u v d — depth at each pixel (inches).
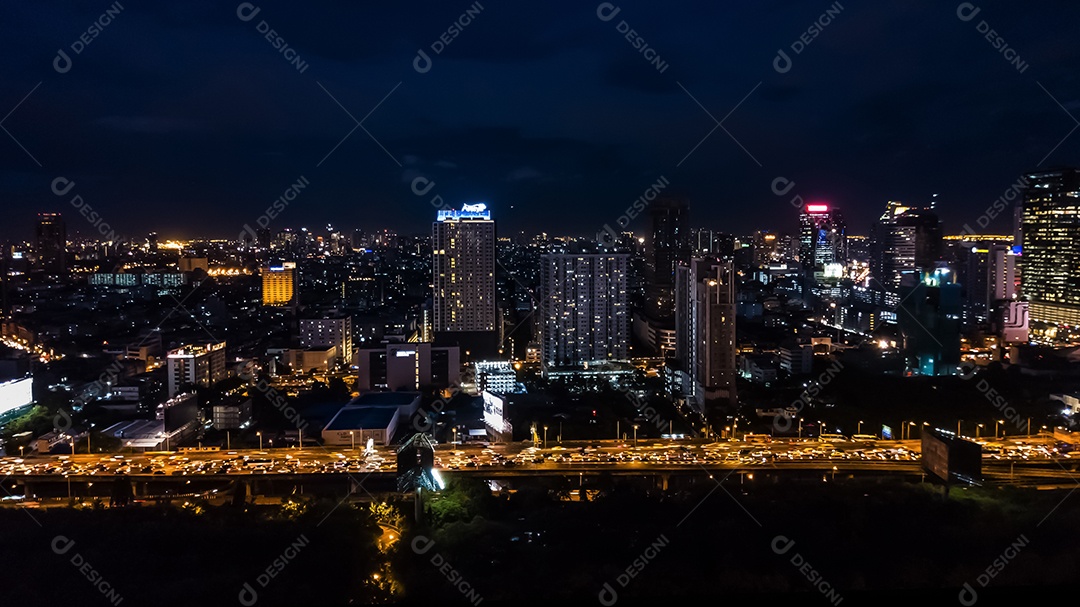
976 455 5295.3
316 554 3966.5
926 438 5674.2
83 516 4793.3
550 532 4461.1
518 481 6127.0
